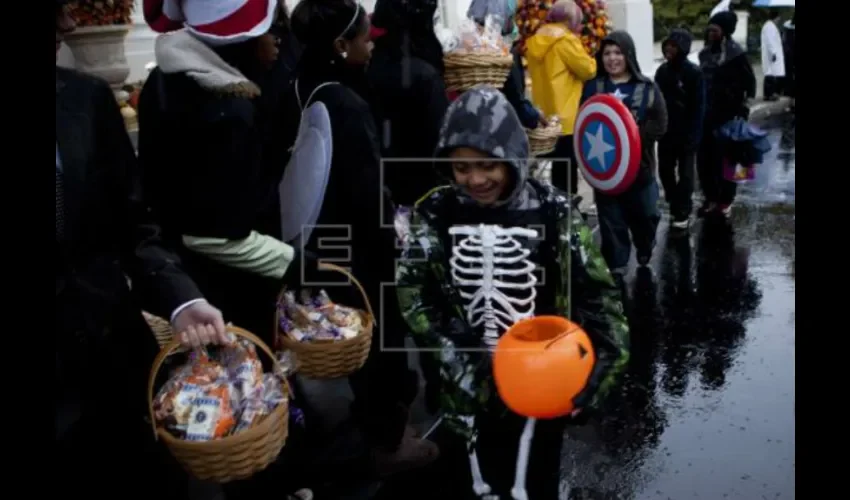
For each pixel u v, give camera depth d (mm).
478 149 2094
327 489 2859
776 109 13352
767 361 4090
